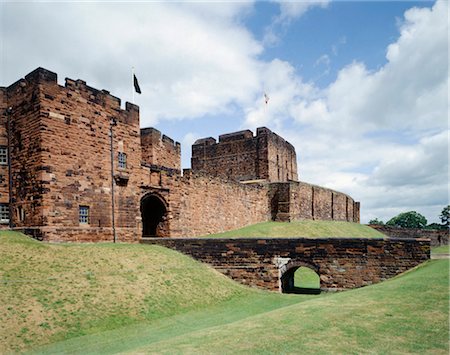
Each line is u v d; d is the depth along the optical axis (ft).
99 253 72.84
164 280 68.54
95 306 53.62
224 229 136.15
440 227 380.99
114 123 92.38
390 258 75.61
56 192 77.25
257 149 189.67
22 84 81.61
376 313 39.55
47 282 56.13
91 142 85.87
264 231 138.41
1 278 53.83
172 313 58.08
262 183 166.81
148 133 124.88
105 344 43.42
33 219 76.64
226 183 139.23
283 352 28.53
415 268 72.49
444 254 87.25
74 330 46.98
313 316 40.65
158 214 109.09
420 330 33.09
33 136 77.61
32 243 68.39
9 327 43.93
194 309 61.57
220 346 31.19
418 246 73.87
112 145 91.09
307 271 108.58
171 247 90.27
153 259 77.05
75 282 58.54
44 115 76.48
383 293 50.52
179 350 30.96
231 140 198.59
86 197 83.35
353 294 54.13
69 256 67.72
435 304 41.39
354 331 33.55
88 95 86.28
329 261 79.66
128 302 57.26
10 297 49.65
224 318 56.59
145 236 113.60
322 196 201.36
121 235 90.89
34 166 76.89
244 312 61.00
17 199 81.15
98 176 86.74
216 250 86.48
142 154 124.98
